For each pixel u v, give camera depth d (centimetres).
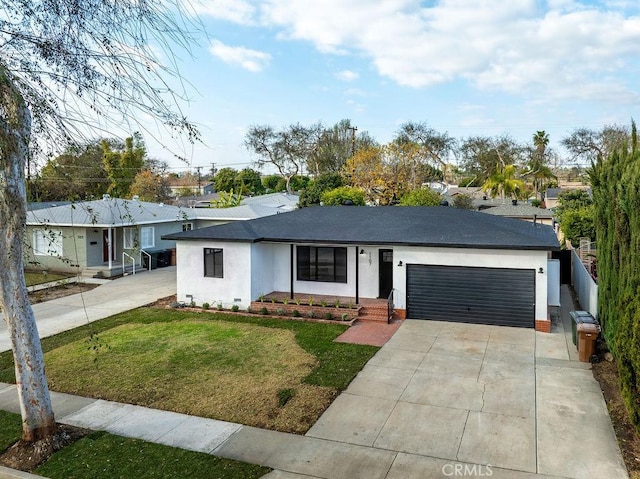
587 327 1141
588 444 769
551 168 6675
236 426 851
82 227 2409
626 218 990
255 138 6481
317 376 1075
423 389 1002
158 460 734
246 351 1255
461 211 1920
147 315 1658
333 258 1788
